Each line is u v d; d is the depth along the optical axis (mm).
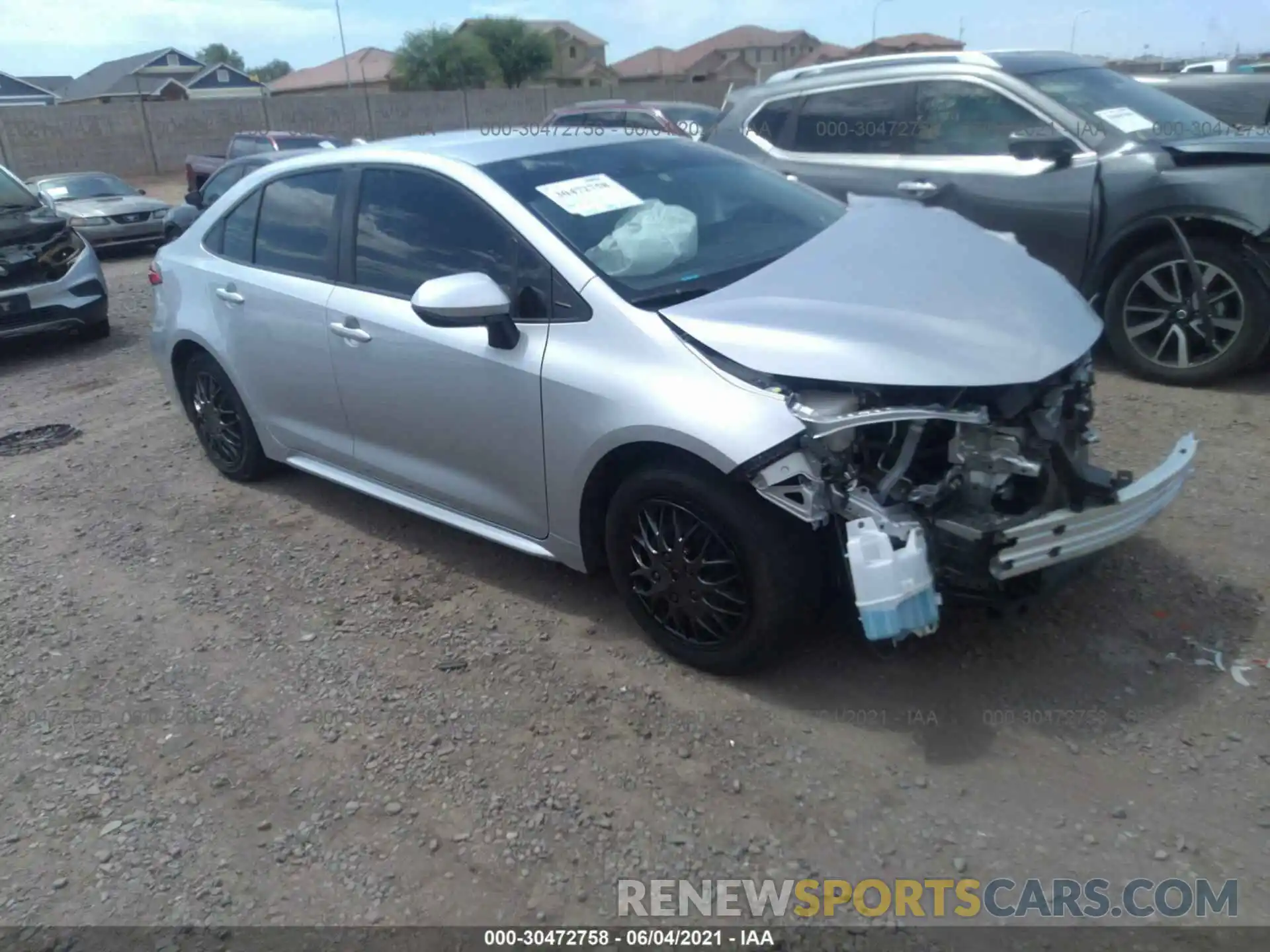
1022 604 3098
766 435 2982
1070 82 6371
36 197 9414
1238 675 3256
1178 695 3191
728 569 3260
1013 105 6305
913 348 2994
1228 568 3824
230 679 3727
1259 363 5977
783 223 4125
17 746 3447
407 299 4059
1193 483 4508
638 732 3238
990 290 3354
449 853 2828
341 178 4492
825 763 3039
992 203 6262
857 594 2863
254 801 3090
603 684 3492
